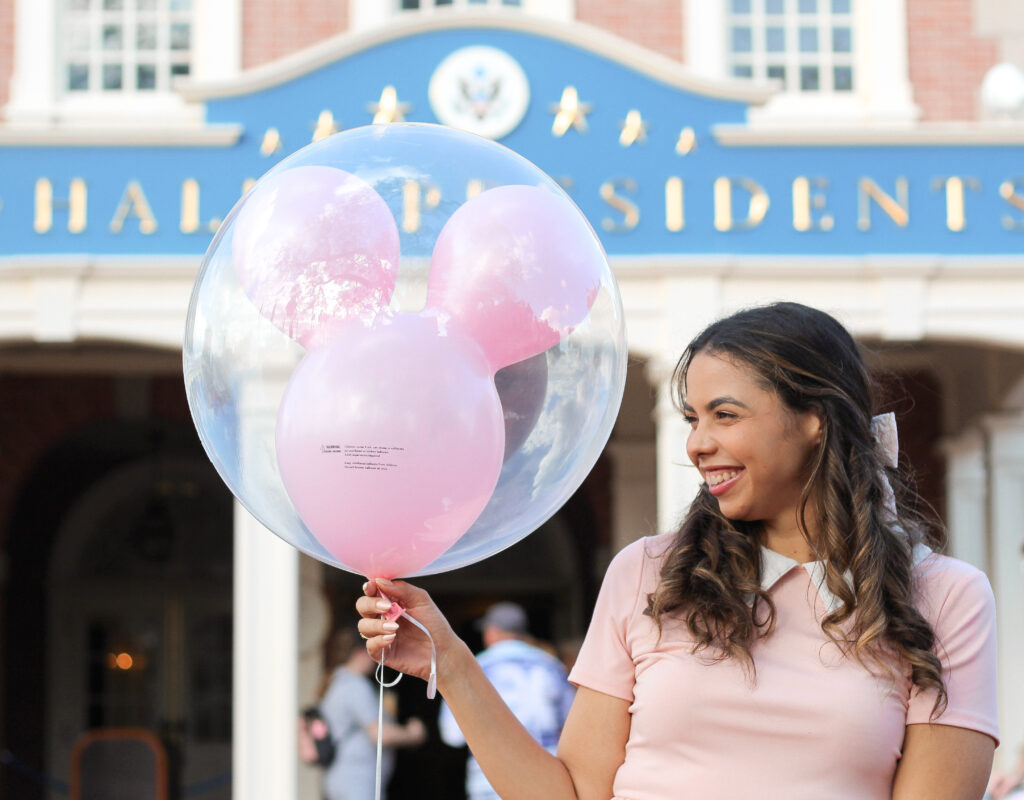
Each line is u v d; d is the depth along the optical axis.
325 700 6.98
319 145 2.29
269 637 6.75
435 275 2.13
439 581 11.52
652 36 9.24
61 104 9.16
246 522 6.80
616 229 7.06
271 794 6.65
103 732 9.46
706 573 2.03
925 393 9.56
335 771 6.87
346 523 2.12
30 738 11.15
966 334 7.01
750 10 9.34
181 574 11.53
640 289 7.01
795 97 9.26
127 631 11.47
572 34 7.07
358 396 2.07
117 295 7.00
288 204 2.16
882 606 1.98
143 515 11.53
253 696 6.71
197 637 11.53
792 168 7.08
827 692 1.96
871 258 6.98
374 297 2.12
